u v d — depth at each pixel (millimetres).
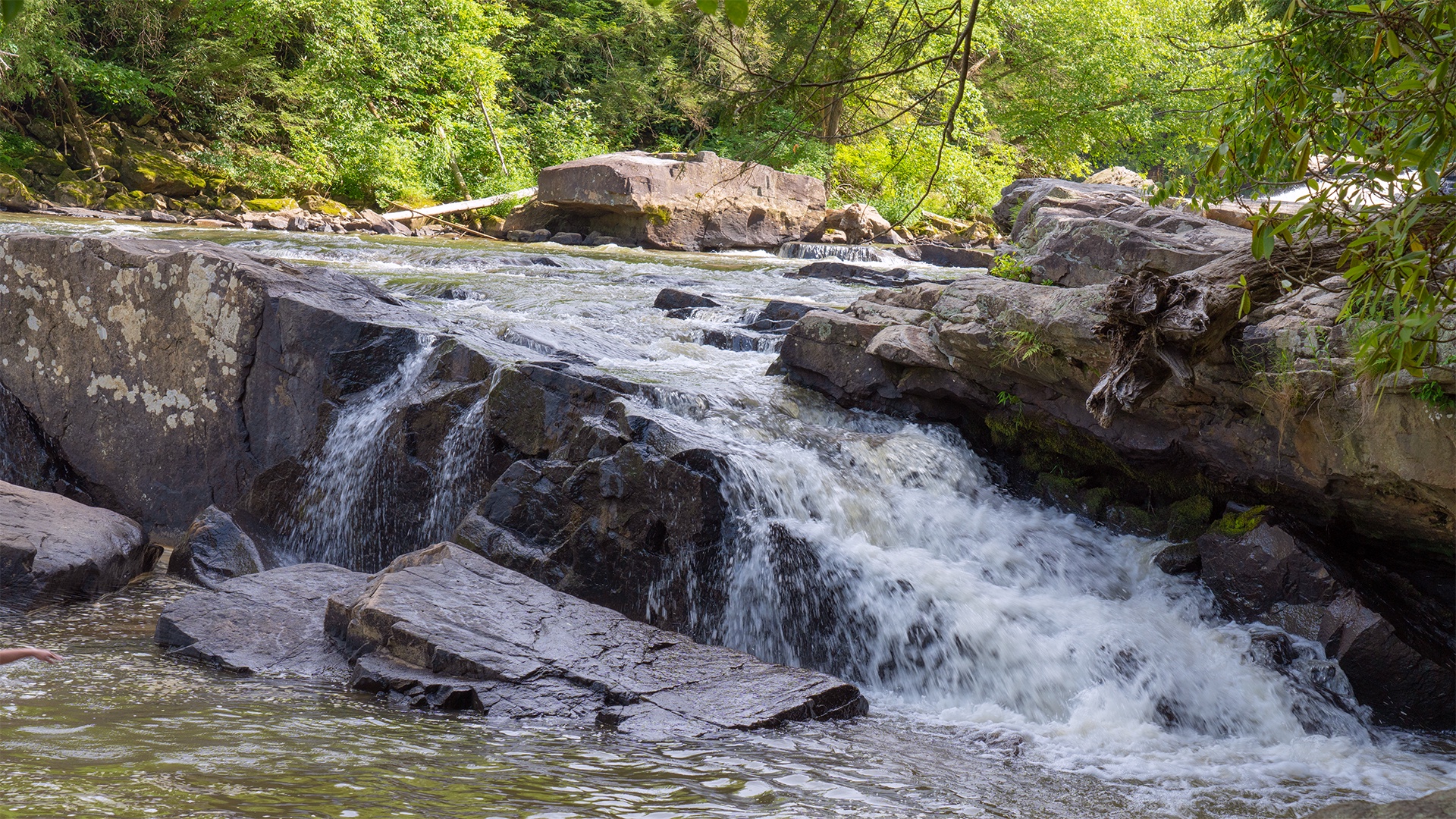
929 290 9125
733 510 7152
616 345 10000
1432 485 5828
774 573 6973
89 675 5754
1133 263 8406
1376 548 7219
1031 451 8477
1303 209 4336
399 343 9008
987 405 8320
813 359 9031
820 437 8148
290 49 29891
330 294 9648
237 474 9391
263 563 8516
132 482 9914
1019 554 7473
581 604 6672
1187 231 8922
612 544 7246
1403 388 5652
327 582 7188
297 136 27375
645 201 23766
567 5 34688
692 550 7055
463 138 30078
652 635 6398
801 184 26172
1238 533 7148
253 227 24094
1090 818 4523
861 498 7605
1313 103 4707
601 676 5777
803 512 7387
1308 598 6805
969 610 6707
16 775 4145
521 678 5652
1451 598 7168
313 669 6000
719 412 8180
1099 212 10789
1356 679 6484
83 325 10062
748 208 25281
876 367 8727
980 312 7828
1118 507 8023
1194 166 5633
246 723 5027
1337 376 5965
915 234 28094
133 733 4797
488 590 6574
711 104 6227
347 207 27500
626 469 7246
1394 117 4121
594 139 32719
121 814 3791
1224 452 7035
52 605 7297
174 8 28312
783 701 5727
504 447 8133
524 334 9477
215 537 8305
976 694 6434
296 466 9008
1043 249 9031
